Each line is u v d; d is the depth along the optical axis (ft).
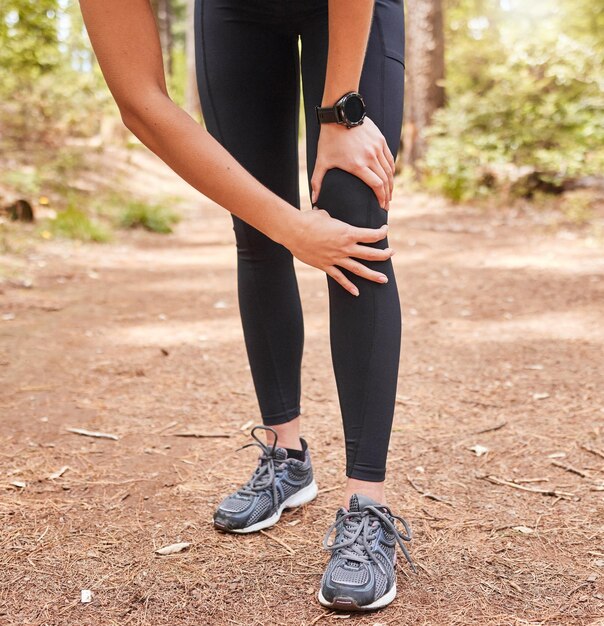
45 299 14.25
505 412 8.39
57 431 7.88
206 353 11.08
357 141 4.66
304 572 5.16
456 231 24.25
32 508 6.11
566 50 32.12
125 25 4.33
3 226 19.83
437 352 10.96
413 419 8.26
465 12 51.75
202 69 5.50
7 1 21.77
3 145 30.37
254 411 8.60
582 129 30.68
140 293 15.42
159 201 32.48
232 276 17.79
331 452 7.32
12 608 4.70
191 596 4.85
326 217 4.63
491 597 4.78
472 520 5.87
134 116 4.53
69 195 26.40
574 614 4.56
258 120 5.49
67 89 36.86
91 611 4.68
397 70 5.03
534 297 14.39
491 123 32.22
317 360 10.72
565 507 6.07
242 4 5.25
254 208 4.56
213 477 6.78
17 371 9.89
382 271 4.89
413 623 4.52
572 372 9.70
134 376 9.91
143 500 6.31
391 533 4.95
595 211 24.64
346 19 4.36
